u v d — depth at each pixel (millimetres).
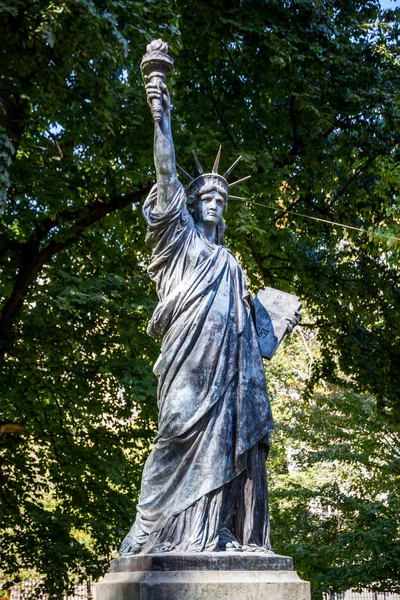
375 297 22578
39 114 17875
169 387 7051
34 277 18125
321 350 23797
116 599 6438
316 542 23359
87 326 17797
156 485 6910
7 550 18984
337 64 19516
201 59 19578
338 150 20891
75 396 18688
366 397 24281
